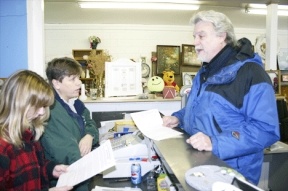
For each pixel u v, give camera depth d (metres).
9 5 1.86
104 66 2.54
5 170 0.88
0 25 1.87
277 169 2.39
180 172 0.70
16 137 0.93
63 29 5.77
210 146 0.89
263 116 0.95
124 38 5.91
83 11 4.55
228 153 0.90
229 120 1.03
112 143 1.55
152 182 1.31
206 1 2.74
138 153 1.44
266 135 0.95
